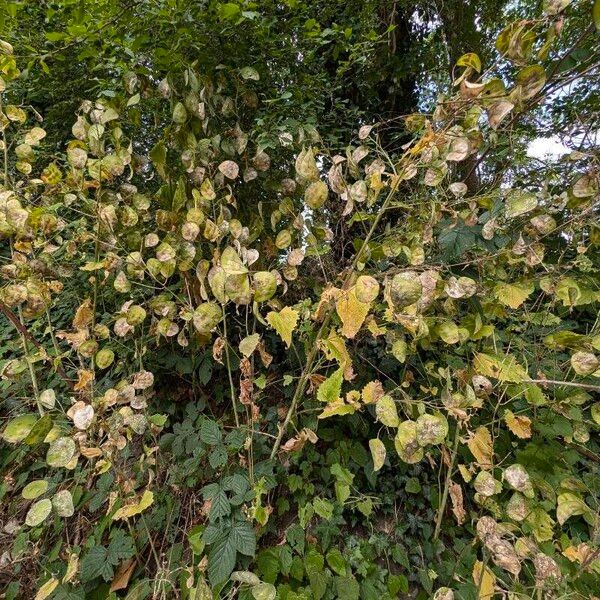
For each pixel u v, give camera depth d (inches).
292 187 56.0
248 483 42.3
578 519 45.6
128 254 50.3
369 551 45.2
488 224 40.5
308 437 43.8
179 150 51.9
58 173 47.4
